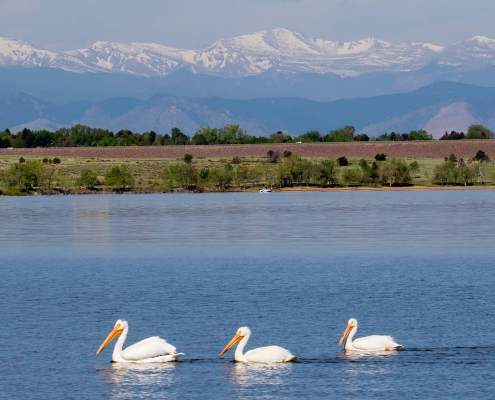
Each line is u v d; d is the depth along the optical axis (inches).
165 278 2608.3
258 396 1428.4
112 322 1946.4
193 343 1740.9
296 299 2197.3
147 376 1533.0
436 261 2974.9
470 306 2074.3
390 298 2198.6
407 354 1640.0
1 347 1728.6
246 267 2856.8
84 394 1446.9
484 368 1553.9
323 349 1681.8
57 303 2181.3
